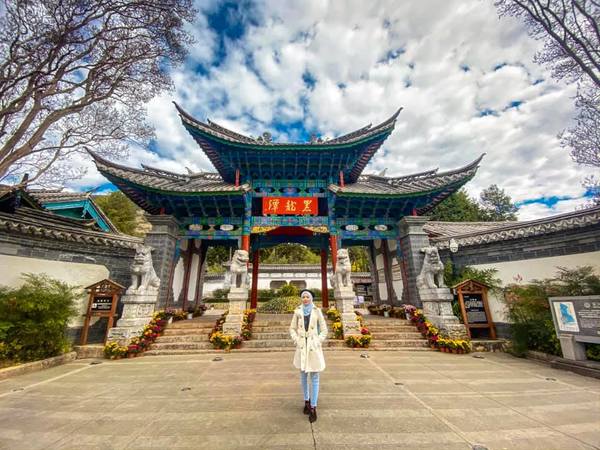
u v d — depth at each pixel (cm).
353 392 506
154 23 842
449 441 337
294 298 1664
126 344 841
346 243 1574
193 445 333
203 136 1151
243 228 1195
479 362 738
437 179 1228
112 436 358
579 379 587
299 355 419
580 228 799
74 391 532
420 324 991
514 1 884
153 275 987
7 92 754
